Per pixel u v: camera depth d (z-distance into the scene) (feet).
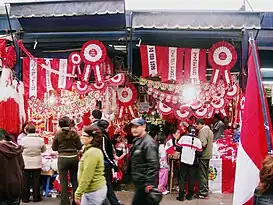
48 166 29.68
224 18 28.53
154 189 17.60
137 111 34.37
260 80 18.84
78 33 31.94
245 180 18.01
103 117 31.60
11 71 31.04
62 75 31.65
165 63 31.35
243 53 30.68
